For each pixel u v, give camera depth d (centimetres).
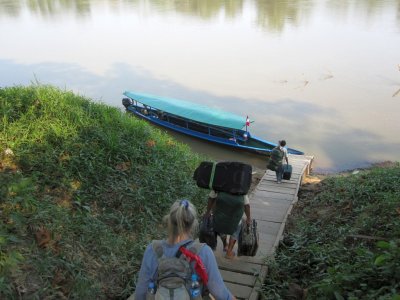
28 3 6431
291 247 714
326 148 1788
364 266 504
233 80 2681
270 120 2069
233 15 5006
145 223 730
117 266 600
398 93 2342
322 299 468
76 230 616
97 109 1020
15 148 729
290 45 3572
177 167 971
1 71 2922
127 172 839
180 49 3562
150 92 2484
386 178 1024
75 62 3180
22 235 546
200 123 1936
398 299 350
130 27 4559
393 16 4534
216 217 592
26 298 462
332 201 1015
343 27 4156
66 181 715
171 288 293
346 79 2611
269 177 1326
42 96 938
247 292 572
